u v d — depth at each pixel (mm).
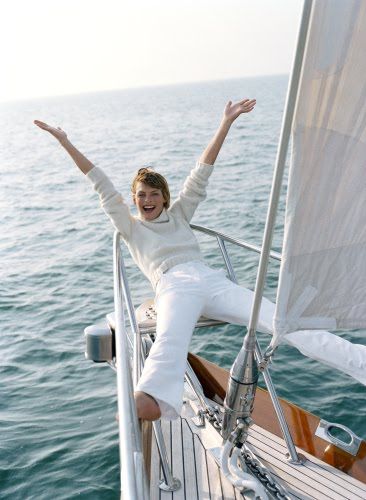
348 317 1732
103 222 13766
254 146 27500
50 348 6832
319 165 1536
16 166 30219
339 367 2451
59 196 18734
